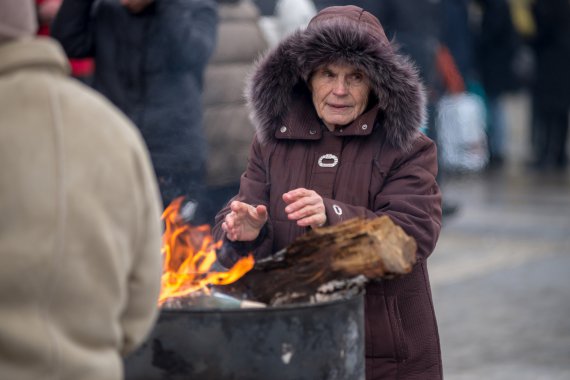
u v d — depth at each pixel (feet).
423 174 21.31
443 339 39.52
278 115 21.90
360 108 21.58
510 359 37.11
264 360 17.30
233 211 20.85
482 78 88.63
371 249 18.63
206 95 39.24
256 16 41.34
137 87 35.73
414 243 19.15
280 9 46.29
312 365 17.57
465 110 78.33
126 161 13.62
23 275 12.80
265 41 41.14
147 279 14.07
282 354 17.33
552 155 90.02
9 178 12.95
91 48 36.19
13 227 12.89
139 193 13.75
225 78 39.52
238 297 19.93
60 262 12.91
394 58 21.02
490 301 45.21
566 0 85.87
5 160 13.00
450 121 77.56
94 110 13.64
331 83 21.40
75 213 13.04
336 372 17.89
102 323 13.30
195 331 17.28
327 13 22.50
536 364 36.55
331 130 21.90
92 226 13.14
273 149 22.12
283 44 21.61
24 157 13.03
